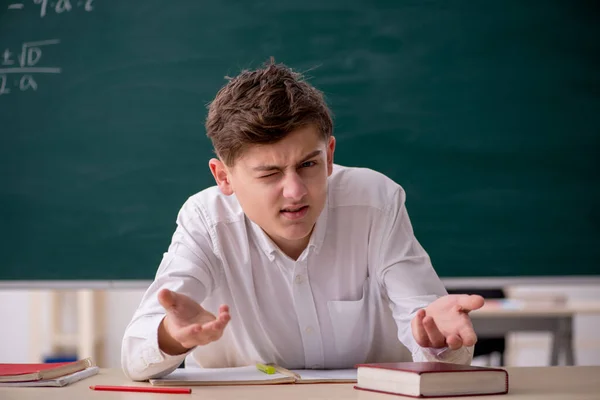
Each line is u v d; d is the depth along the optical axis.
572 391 1.02
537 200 2.57
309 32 2.58
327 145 1.19
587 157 2.58
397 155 2.57
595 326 5.01
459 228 2.57
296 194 1.07
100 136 2.57
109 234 2.56
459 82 2.57
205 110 2.57
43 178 2.57
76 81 2.58
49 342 3.98
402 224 1.35
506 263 2.56
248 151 1.09
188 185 2.56
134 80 2.58
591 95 2.58
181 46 2.58
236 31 2.58
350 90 2.57
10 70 2.59
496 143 2.57
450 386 0.97
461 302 1.03
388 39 2.58
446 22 2.58
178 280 1.24
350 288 1.36
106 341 4.07
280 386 1.09
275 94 1.09
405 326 1.23
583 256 2.57
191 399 0.96
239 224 1.34
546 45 2.58
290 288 1.34
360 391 1.03
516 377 1.17
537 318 3.40
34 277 2.55
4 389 1.08
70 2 2.60
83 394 1.02
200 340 0.99
